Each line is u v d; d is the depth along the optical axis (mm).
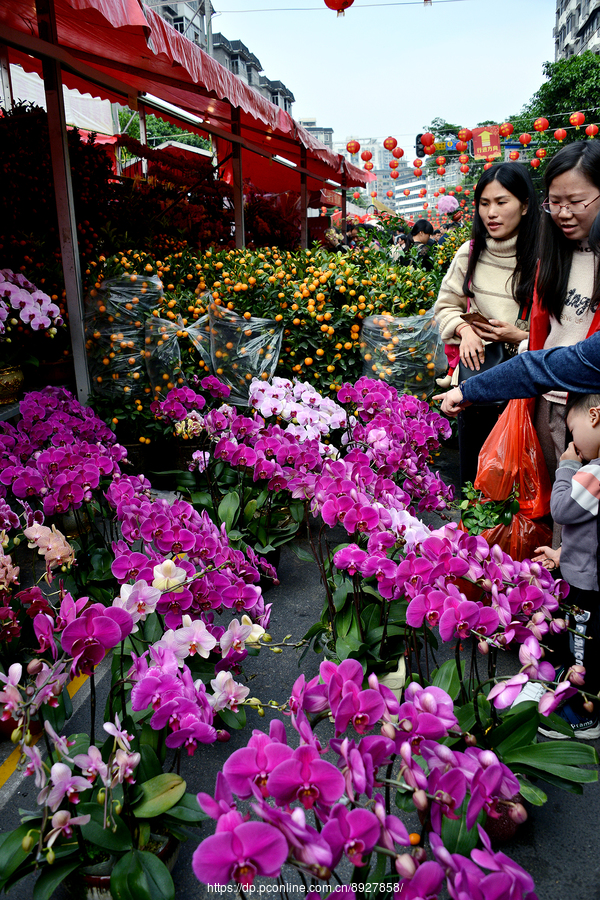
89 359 4188
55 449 2523
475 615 1486
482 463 2379
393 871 1282
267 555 3061
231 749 2047
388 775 1228
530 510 2297
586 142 1944
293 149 9461
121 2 3098
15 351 3762
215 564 1992
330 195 14797
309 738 1116
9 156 5203
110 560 2682
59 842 1414
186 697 1495
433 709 1199
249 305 4109
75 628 1343
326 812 1071
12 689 1342
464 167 15281
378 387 3209
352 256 5039
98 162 6133
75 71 4082
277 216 10062
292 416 3152
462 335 2678
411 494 2625
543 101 25953
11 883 1364
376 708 1151
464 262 2809
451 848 1386
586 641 1957
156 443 4273
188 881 1571
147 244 5754
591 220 1982
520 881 939
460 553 1634
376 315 4035
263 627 1905
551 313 2191
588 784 1896
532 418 2330
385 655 2127
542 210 2098
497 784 1070
